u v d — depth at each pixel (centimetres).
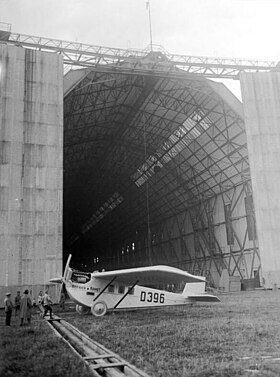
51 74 2931
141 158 5522
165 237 6481
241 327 1149
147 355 792
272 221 3069
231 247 4366
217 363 699
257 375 609
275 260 2988
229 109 3609
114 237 9644
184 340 955
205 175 4653
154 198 6225
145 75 3316
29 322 1453
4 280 2420
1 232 2491
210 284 4544
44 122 2808
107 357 764
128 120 4575
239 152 3894
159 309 1983
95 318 1617
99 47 3136
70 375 629
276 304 1970
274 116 3331
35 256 2523
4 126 2692
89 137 5041
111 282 1825
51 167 2733
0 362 734
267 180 3161
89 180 7181
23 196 2605
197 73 3384
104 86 3766
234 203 4356
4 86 2772
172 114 4219
